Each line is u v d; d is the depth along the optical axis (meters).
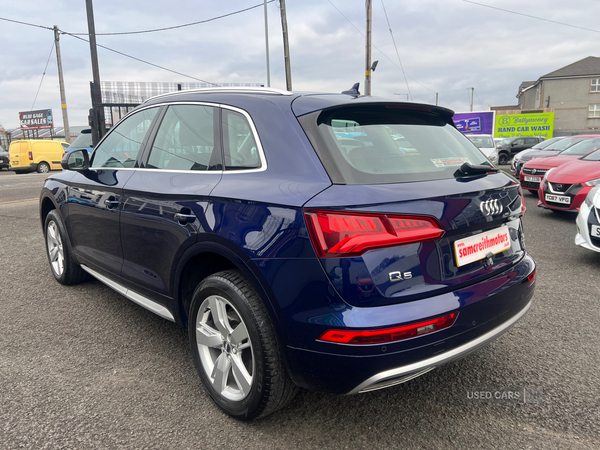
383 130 2.26
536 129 33.44
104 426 2.19
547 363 2.81
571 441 2.09
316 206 1.80
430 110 2.55
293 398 2.36
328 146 2.01
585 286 4.21
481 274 2.11
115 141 3.38
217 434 2.14
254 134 2.24
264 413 2.12
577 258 5.21
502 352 2.96
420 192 1.89
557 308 3.68
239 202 2.08
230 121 2.42
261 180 2.09
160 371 2.71
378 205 1.78
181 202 2.40
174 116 2.84
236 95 2.52
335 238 1.76
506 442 2.09
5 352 2.93
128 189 2.86
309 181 1.93
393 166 2.03
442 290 1.93
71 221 3.74
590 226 4.84
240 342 2.17
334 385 1.87
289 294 1.87
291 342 1.91
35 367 2.74
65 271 4.06
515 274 2.27
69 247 3.94
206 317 2.39
